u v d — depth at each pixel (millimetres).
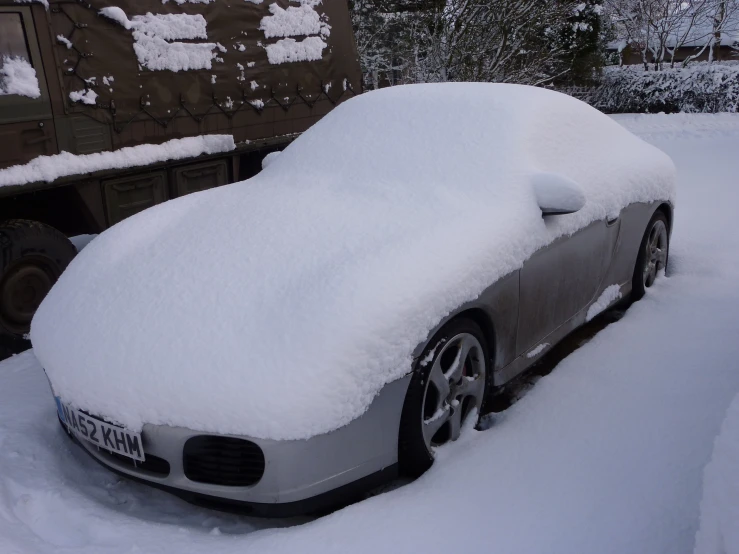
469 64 12391
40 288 4191
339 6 6727
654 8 21281
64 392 2346
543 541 2033
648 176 3781
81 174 4438
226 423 2062
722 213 5812
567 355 3467
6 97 4031
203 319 2320
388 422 2264
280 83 6039
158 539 2189
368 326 2186
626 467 2354
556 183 2881
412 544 2051
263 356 2133
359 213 2846
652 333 3422
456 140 3219
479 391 2680
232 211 3113
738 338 3271
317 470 2105
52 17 4254
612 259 3566
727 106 17156
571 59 17438
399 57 14102
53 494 2455
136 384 2193
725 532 1645
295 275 2436
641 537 2014
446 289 2391
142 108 4867
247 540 2146
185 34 5133
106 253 2965
